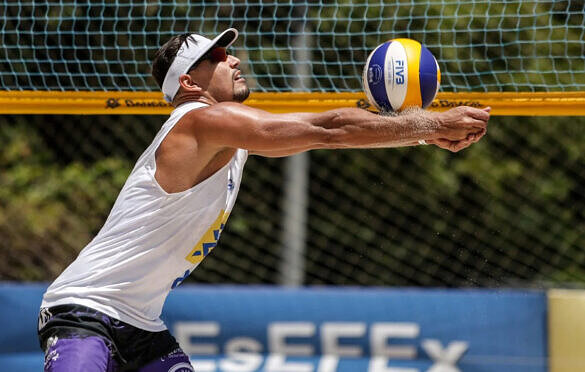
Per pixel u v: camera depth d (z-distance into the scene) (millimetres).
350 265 24234
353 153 24562
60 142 26828
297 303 17562
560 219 24688
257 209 24578
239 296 17672
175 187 10641
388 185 24562
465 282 24266
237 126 10273
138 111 16422
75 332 10547
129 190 10875
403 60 11109
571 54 24156
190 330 17625
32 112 16516
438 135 10234
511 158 25109
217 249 24484
